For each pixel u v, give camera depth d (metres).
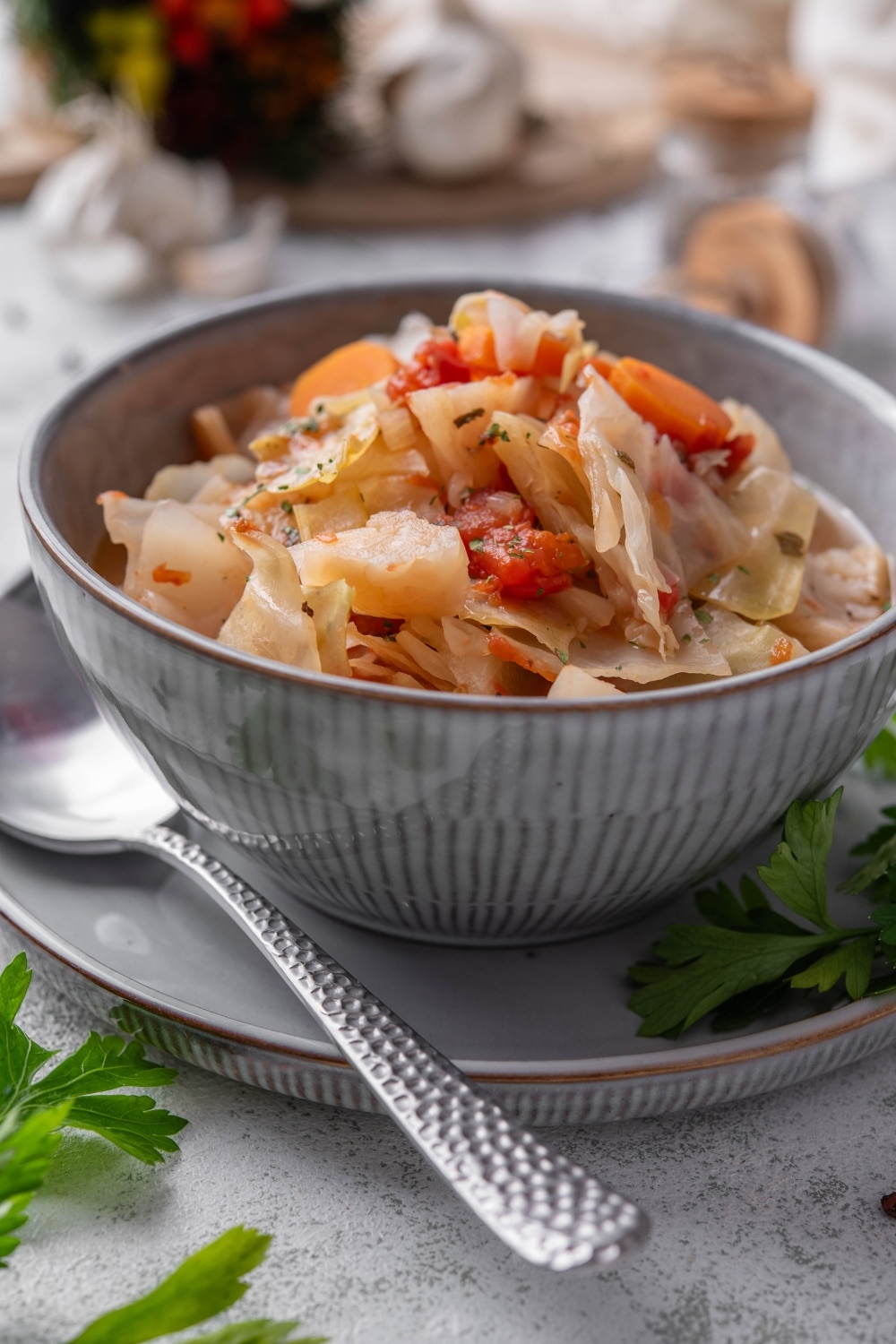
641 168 1.16
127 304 0.99
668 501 0.45
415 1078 0.36
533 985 0.42
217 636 0.43
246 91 1.07
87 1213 0.36
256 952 0.43
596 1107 0.38
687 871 0.40
